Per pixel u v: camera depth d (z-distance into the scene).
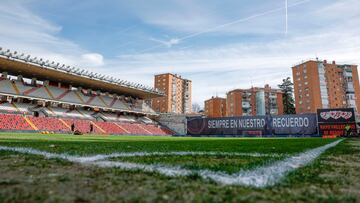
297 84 68.50
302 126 39.25
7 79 38.88
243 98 77.88
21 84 39.84
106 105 48.94
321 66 65.00
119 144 8.67
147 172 2.61
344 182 2.25
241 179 2.25
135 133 44.72
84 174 2.49
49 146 6.54
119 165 3.11
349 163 3.70
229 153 5.05
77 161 3.49
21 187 1.94
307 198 1.71
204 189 1.90
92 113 46.56
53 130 33.28
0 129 28.48
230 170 2.70
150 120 56.97
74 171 2.67
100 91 52.88
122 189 1.89
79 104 42.88
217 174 2.49
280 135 40.56
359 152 5.98
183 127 53.91
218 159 3.88
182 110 99.31
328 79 64.94
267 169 2.82
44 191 1.83
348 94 65.56
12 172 2.59
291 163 3.50
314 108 62.56
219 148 6.94
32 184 2.05
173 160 3.67
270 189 1.94
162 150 5.70
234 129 43.88
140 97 61.69
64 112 41.41
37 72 38.34
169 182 2.14
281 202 1.61
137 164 3.20
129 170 2.73
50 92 42.31
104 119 46.06
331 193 1.86
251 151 5.70
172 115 56.53
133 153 4.76
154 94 56.38
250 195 1.75
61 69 37.44
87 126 39.03
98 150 5.41
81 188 1.92
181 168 2.87
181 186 1.99
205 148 6.88
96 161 3.51
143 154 4.58
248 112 77.00
